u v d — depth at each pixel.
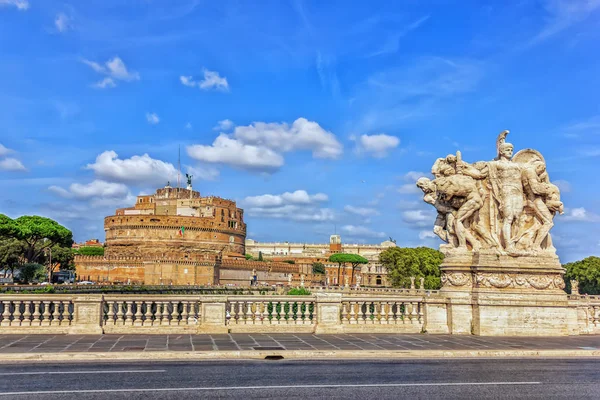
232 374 12.53
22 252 101.56
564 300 20.72
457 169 21.97
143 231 178.25
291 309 20.69
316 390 11.05
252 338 18.28
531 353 16.45
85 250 184.00
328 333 19.91
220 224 190.00
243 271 159.38
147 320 19.59
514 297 20.41
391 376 12.62
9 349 15.32
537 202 21.73
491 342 18.34
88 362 14.02
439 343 17.89
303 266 181.88
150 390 10.83
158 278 141.50
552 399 10.72
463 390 11.34
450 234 22.08
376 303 21.05
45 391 10.66
